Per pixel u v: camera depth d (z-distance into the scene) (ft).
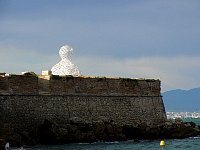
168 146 253.03
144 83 304.30
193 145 260.42
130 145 250.16
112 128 264.93
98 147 233.35
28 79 245.86
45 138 239.30
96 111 271.90
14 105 237.86
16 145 223.51
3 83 236.43
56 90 256.73
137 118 293.23
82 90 268.41
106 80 281.33
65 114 256.93
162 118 310.86
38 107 246.68
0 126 221.46
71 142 244.01
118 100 285.23
